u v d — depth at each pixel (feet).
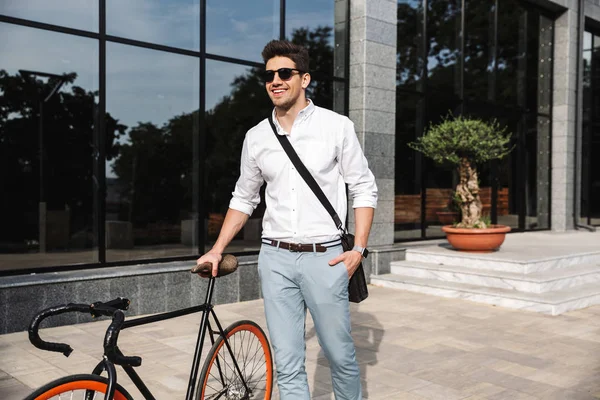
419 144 32.32
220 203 25.32
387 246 29.43
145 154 23.34
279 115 9.17
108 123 22.40
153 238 23.54
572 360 15.96
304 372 9.14
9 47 20.31
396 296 24.98
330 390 13.21
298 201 8.99
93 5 21.95
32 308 18.30
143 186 23.29
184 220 24.41
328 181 9.09
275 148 9.06
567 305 22.09
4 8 20.16
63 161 21.49
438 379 14.24
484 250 27.99
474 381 14.14
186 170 24.45
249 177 9.64
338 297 8.89
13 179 20.56
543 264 25.71
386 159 29.35
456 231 27.84
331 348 9.08
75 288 19.13
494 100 38.17
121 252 22.61
